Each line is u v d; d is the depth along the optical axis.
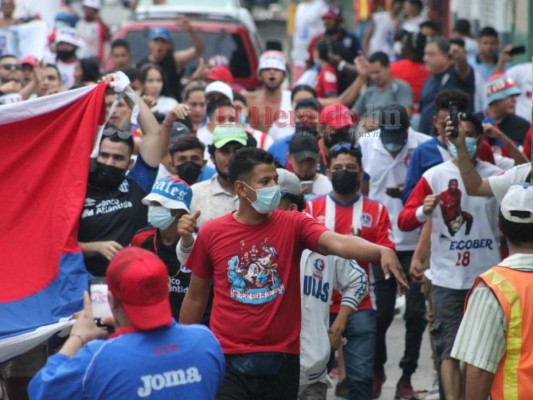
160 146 16.61
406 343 19.53
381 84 25.70
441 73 26.94
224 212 16.55
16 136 15.90
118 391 9.94
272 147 20.80
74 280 15.21
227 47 34.66
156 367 10.03
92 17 37.41
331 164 17.47
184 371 10.13
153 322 9.97
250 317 12.94
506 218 11.72
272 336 12.97
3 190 15.73
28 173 15.79
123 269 9.92
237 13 36.75
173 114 17.52
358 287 15.41
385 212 17.67
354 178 17.34
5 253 15.45
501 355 11.52
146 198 14.69
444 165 17.36
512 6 37.81
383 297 18.77
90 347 10.05
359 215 17.53
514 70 27.72
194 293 13.41
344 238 12.62
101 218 15.78
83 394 9.97
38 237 15.56
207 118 22.00
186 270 14.09
